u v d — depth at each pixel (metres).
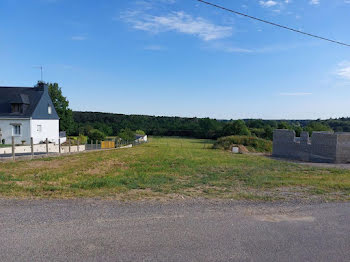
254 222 4.55
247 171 11.52
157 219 4.59
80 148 30.06
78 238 3.74
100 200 5.78
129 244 3.61
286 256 3.40
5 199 5.64
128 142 43.53
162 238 3.82
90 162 14.66
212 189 7.39
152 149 28.58
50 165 12.92
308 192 7.04
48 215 4.65
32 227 4.09
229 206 5.50
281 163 15.27
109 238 3.78
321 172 11.60
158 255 3.34
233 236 3.96
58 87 44.94
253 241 3.80
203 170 11.66
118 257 3.26
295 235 4.04
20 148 22.50
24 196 5.96
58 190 6.70
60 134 37.34
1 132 28.69
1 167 11.52
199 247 3.58
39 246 3.48
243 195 6.53
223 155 21.28
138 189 7.16
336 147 15.76
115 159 16.64
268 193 6.90
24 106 29.72
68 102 45.84
